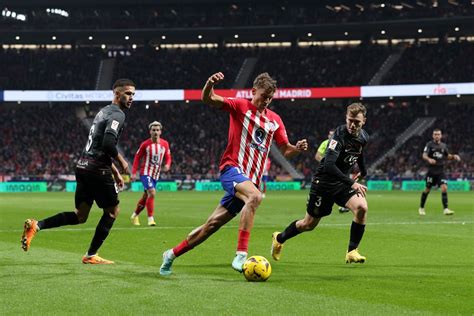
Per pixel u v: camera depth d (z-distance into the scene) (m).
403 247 14.99
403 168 67.38
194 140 74.06
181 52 81.06
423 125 72.12
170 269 10.55
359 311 7.69
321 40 81.81
